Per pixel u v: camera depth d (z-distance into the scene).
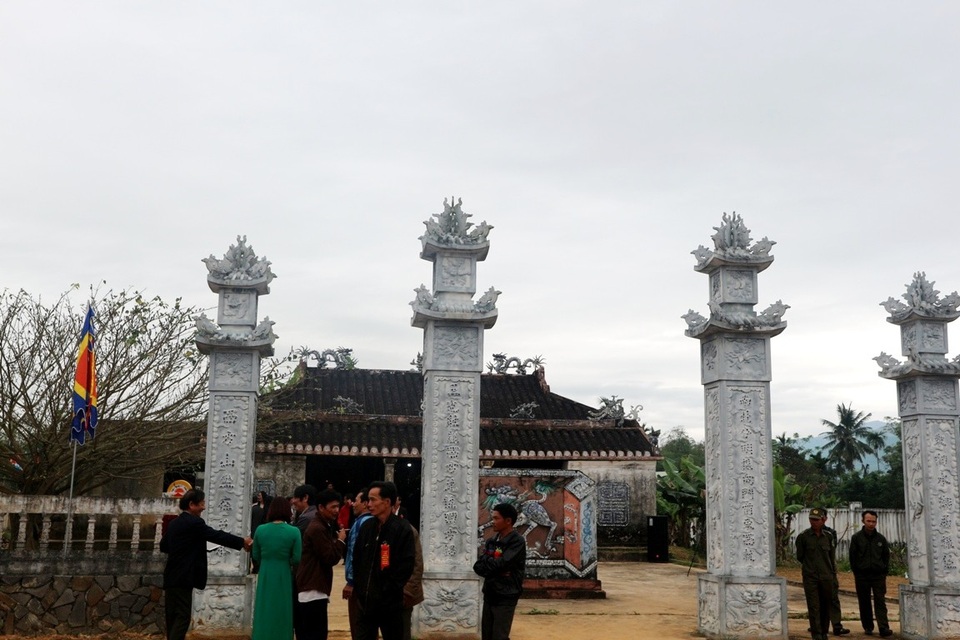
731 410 12.39
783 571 23.62
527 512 17.05
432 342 12.29
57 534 18.23
